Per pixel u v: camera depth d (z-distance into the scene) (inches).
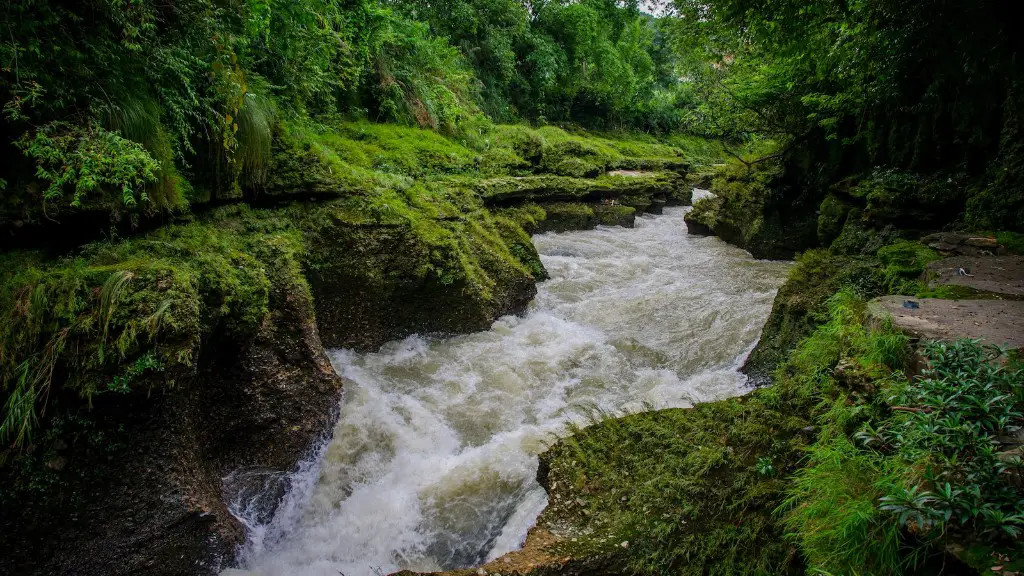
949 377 92.7
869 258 210.7
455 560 134.2
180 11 158.2
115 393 113.2
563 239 418.9
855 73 281.3
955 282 160.1
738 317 259.6
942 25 231.5
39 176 119.0
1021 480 75.6
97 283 117.5
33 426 107.0
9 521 104.3
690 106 1046.4
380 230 218.4
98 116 131.5
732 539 109.3
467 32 686.5
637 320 269.6
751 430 134.6
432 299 231.8
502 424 186.5
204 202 179.3
